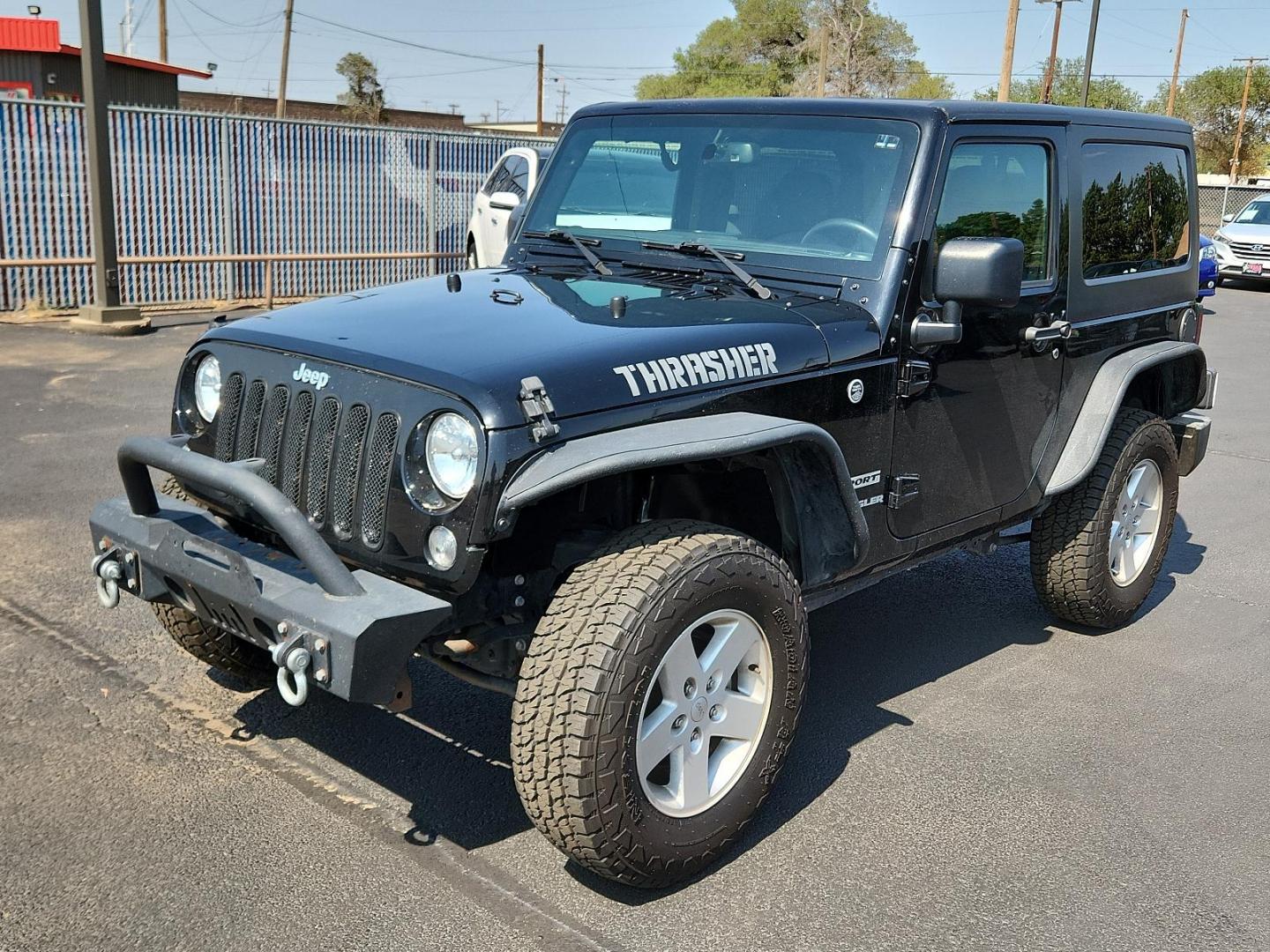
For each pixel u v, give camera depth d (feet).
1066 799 11.92
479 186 57.67
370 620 8.45
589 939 9.39
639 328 10.44
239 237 49.78
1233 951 9.55
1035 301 13.66
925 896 10.16
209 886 9.86
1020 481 14.07
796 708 10.66
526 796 9.22
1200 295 18.13
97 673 13.82
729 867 10.51
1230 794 12.12
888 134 12.23
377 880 10.05
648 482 10.87
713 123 13.35
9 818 10.72
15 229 43.11
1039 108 13.78
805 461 10.80
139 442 9.83
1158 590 18.60
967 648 15.92
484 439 8.82
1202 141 222.48
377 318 10.84
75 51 62.75
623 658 8.97
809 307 11.67
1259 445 29.63
